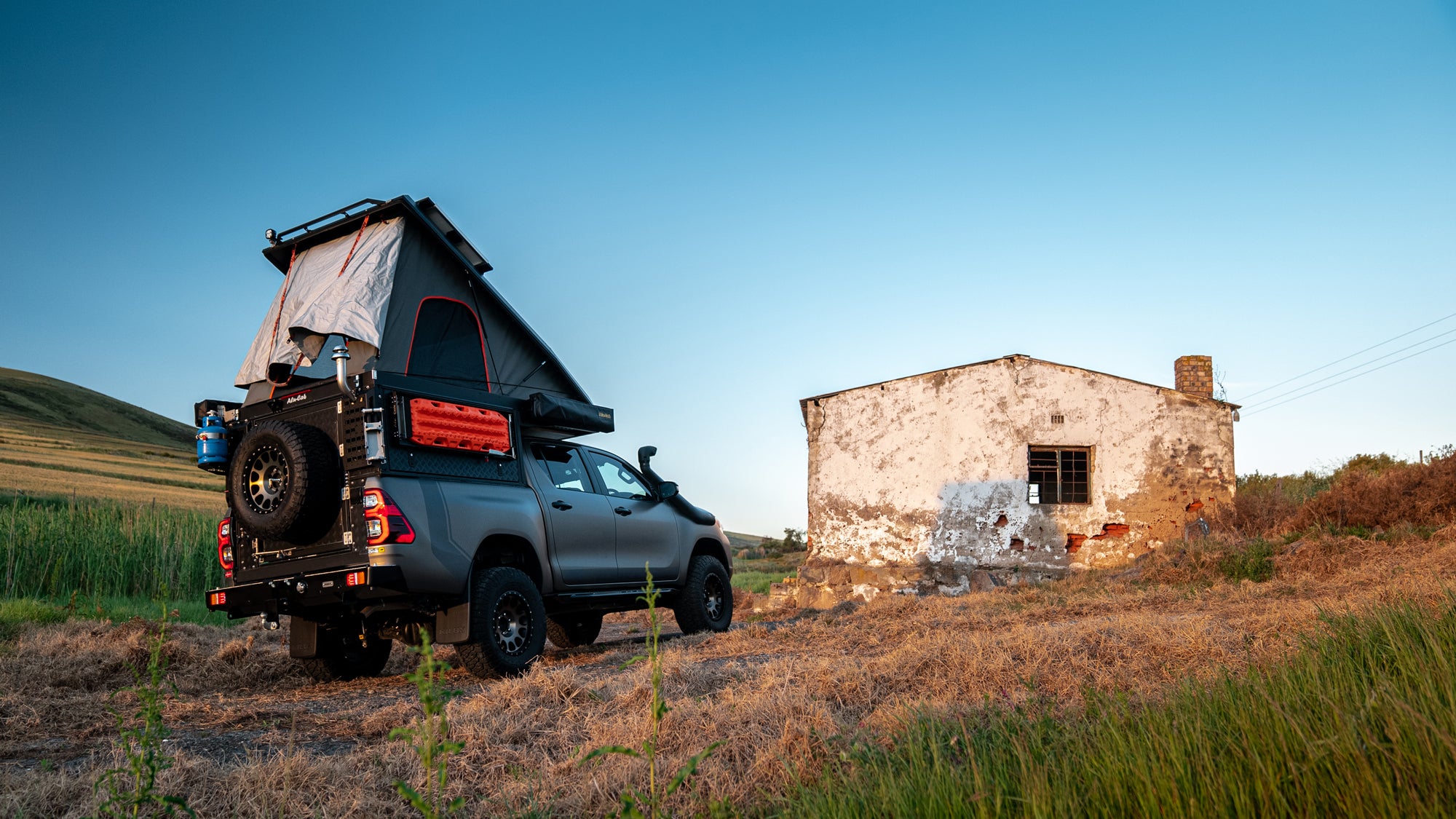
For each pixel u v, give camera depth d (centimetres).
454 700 553
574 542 788
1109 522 1562
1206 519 1546
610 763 368
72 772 374
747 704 438
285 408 666
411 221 755
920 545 1608
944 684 488
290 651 718
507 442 735
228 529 679
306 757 383
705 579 961
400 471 632
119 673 671
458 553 650
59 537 1627
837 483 1669
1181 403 1583
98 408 14012
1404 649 371
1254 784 246
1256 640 541
